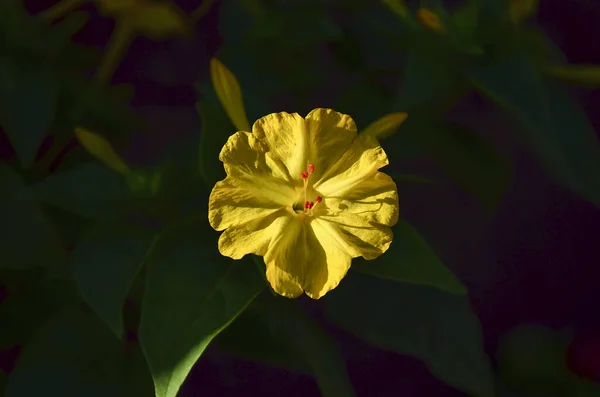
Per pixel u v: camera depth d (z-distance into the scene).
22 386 0.32
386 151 0.32
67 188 0.30
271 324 0.32
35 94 0.32
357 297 0.31
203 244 0.30
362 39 0.33
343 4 0.33
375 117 0.32
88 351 0.32
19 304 0.33
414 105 0.31
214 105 0.31
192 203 0.31
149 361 0.29
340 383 0.31
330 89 0.33
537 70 0.31
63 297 0.33
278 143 0.29
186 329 0.29
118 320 0.30
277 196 0.29
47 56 0.33
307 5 0.32
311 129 0.29
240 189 0.29
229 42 0.33
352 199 0.29
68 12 0.34
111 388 0.32
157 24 0.34
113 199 0.30
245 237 0.29
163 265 0.30
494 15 0.31
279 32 0.32
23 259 0.32
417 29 0.31
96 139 0.30
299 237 0.29
